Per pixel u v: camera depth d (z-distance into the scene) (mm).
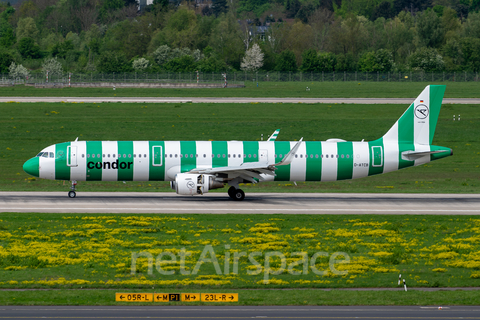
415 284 129250
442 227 187250
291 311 110062
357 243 165500
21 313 106875
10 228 176375
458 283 130250
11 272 133250
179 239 164250
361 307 113125
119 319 104625
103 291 121188
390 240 169125
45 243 158750
